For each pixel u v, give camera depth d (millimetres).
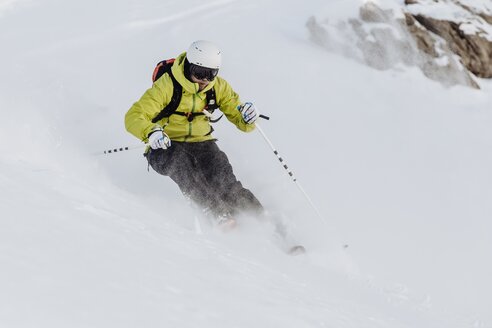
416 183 23844
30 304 5359
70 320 5352
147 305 6430
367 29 33938
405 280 17422
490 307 16562
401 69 33094
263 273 11008
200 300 7332
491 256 19516
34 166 13391
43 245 7066
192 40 34094
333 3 35469
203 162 19375
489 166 25500
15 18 37219
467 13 36094
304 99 29594
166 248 9609
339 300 11609
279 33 35250
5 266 5977
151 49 33250
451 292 17203
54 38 33969
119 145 23125
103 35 34812
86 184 13875
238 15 37344
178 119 19125
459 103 31797
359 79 32094
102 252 7699
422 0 36375
